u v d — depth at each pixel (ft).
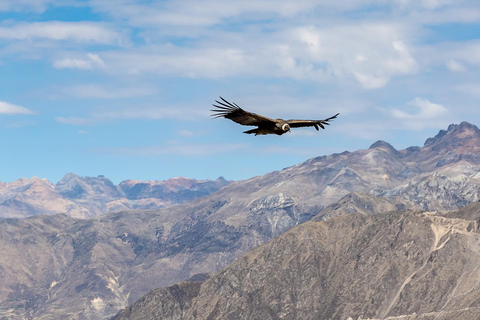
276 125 89.51
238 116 89.61
